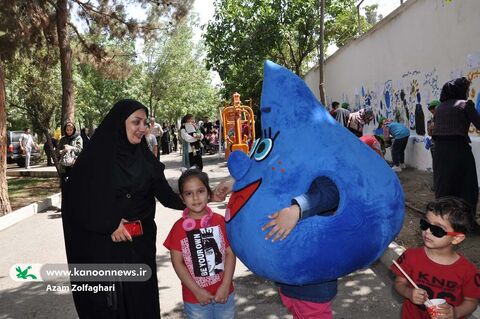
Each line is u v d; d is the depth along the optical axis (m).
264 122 2.94
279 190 2.60
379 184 2.62
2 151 9.57
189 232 3.11
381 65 13.98
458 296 2.54
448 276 2.54
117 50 19.44
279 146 2.74
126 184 3.16
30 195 12.33
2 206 9.44
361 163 2.63
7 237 7.75
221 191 3.32
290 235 2.50
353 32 23.56
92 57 18.66
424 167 11.28
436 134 5.79
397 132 11.54
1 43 15.21
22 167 23.38
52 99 21.66
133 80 40.03
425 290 2.57
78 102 35.00
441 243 2.49
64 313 4.51
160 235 7.20
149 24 17.52
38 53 18.86
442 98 5.89
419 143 11.49
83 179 3.13
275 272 2.61
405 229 6.27
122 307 3.23
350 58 17.20
